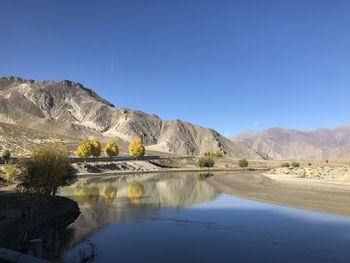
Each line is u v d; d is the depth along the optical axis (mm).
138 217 36375
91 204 45406
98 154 127250
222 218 35625
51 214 30531
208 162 139500
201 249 24547
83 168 111062
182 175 108375
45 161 26156
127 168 128750
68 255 22266
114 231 30094
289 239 26984
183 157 172000
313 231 29422
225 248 24734
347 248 24453
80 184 75188
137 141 146500
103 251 24125
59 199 34938
